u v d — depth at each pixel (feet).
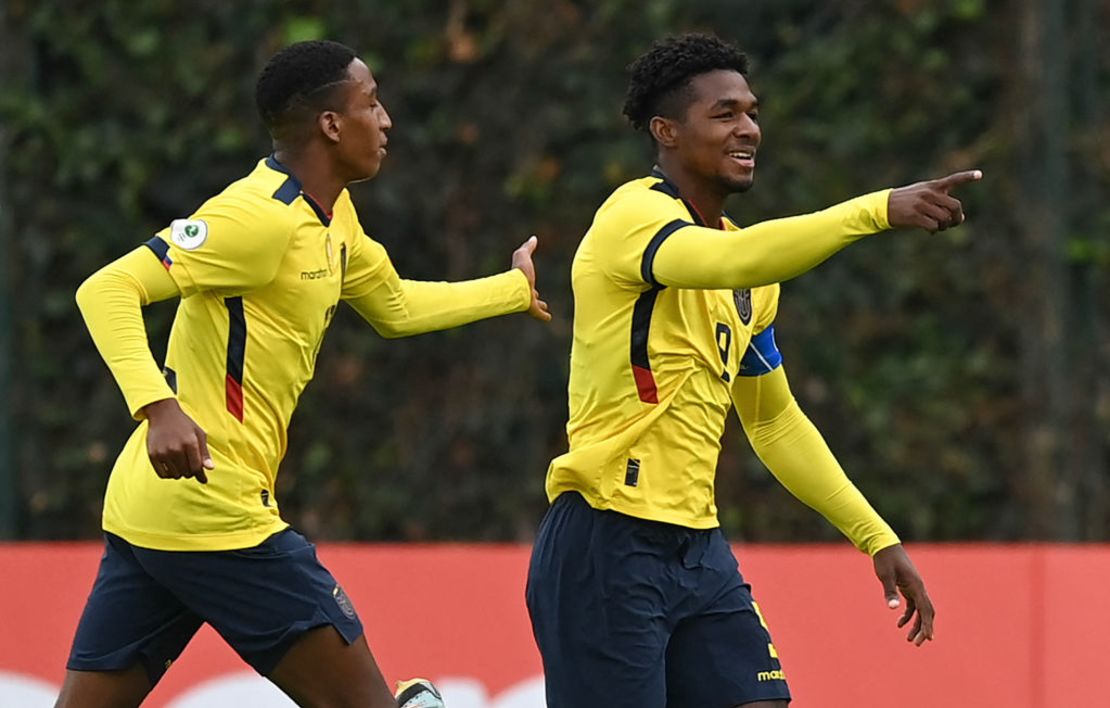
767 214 101.14
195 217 51.01
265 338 52.16
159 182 103.35
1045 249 101.04
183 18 103.45
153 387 49.16
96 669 54.80
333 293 53.72
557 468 52.31
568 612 51.70
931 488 101.14
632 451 51.21
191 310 52.01
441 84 102.58
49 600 78.48
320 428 103.76
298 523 103.35
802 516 100.83
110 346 49.57
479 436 102.47
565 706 52.08
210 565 52.65
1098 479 101.55
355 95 53.72
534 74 102.01
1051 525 100.42
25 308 103.40
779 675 52.95
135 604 54.54
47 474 103.45
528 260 62.49
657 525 51.29
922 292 102.17
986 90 101.65
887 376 101.81
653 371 50.96
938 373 101.50
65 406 103.76
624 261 49.75
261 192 51.65
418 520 102.58
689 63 51.72
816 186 101.04
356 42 102.83
